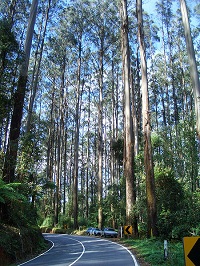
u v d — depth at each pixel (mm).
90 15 37688
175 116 39562
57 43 36125
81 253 15516
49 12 29297
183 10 15039
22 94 17719
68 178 62438
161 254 11930
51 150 48188
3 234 13242
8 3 26141
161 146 27984
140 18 21156
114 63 41656
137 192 26609
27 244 15367
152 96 45375
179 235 17578
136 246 17125
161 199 21531
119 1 28062
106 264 11117
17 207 16375
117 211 32719
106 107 50281
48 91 45250
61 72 42000
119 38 37312
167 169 22922
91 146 59406
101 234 30500
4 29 15734
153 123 45562
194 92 13859
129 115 24344
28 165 19016
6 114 16703
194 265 4145
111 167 47406
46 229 42812
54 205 45562
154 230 18719
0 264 11562
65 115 48281
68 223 42938
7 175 16562
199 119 13477
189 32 14648
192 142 21375
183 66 41469
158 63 44000
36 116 41812
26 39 19594
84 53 40531
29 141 19359
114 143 37750
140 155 27641
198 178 22656
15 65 16203
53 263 11836
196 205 19453
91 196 62156
